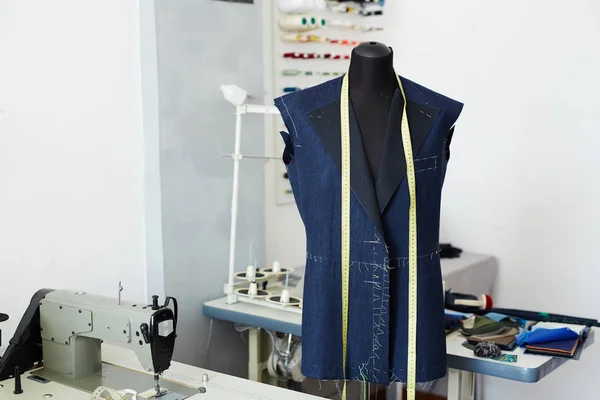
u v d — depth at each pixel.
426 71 3.57
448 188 3.58
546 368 2.01
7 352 1.99
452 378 2.17
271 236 3.24
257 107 2.54
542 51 3.23
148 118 2.60
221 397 1.81
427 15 3.53
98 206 2.52
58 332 1.97
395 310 1.88
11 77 2.24
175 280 2.66
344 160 1.84
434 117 1.89
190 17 2.62
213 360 2.82
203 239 2.75
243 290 2.66
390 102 1.92
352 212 1.84
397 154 1.85
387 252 1.83
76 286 2.48
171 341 1.87
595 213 3.17
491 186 3.44
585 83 3.14
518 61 3.30
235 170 2.59
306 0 3.06
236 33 2.80
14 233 2.29
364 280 1.85
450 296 2.49
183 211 2.67
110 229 2.57
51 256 2.39
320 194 1.87
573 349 2.07
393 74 1.94
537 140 3.29
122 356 2.15
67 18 2.38
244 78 2.85
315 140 1.87
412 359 1.86
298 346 2.64
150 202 2.64
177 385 1.90
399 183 1.84
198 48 2.67
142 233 2.68
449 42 3.48
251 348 2.70
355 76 1.92
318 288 1.88
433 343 1.89
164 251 2.62
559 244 3.28
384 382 1.88
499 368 1.99
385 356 1.87
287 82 3.22
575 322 2.32
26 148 2.30
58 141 2.38
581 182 3.19
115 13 2.52
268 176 3.20
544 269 3.33
